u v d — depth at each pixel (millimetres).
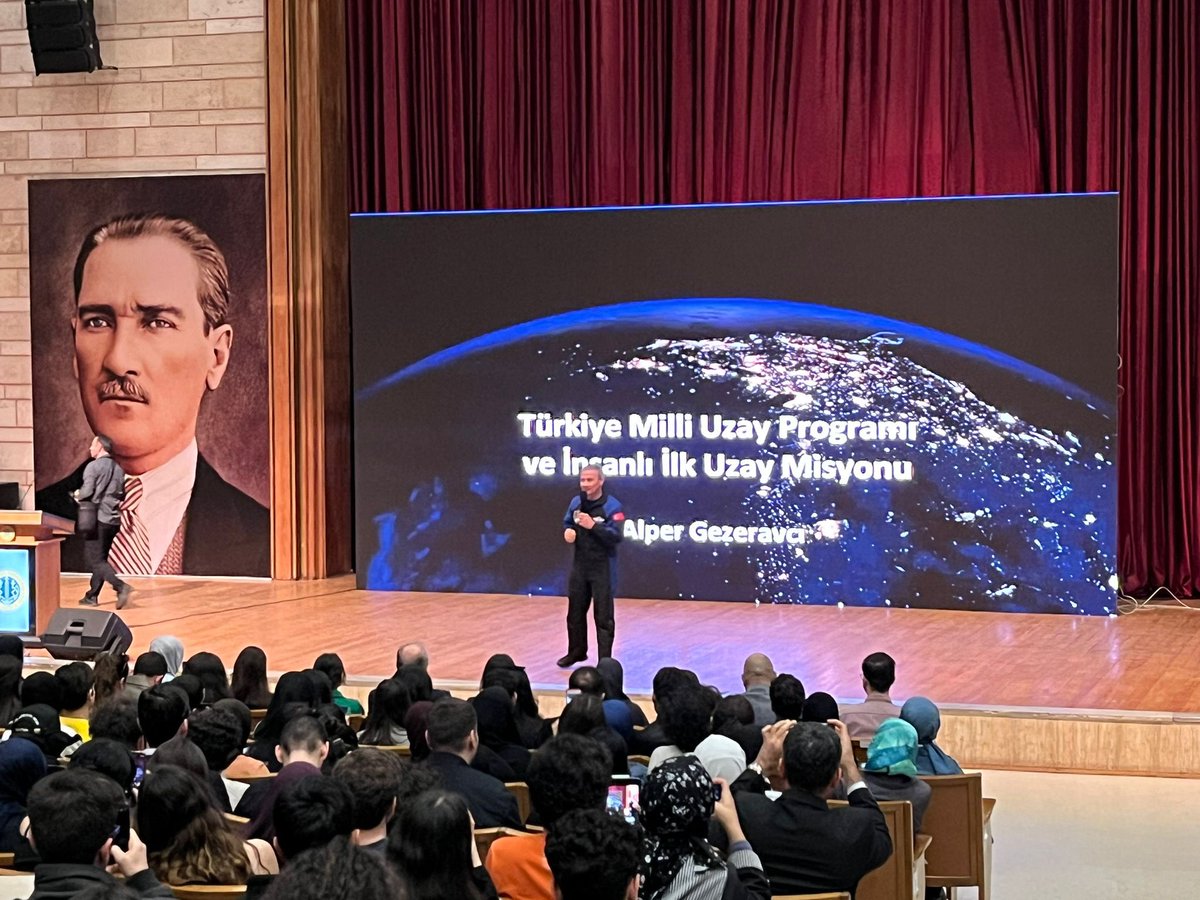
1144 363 12758
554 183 13758
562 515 13039
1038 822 7156
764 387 12570
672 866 3434
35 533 10648
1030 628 11359
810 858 4078
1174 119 12539
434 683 9258
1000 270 12031
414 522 13391
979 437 12141
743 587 12703
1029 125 12656
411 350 13328
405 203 14086
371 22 14125
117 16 14148
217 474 14203
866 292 12312
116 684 6387
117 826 3344
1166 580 12922
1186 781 7914
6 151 14414
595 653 10336
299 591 13469
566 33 13656
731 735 5266
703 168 13391
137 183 14188
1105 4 12531
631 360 12844
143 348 14227
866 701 6430
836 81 12992
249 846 3791
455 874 2988
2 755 4430
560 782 3670
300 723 4508
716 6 13203
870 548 12414
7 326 14469
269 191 13961
